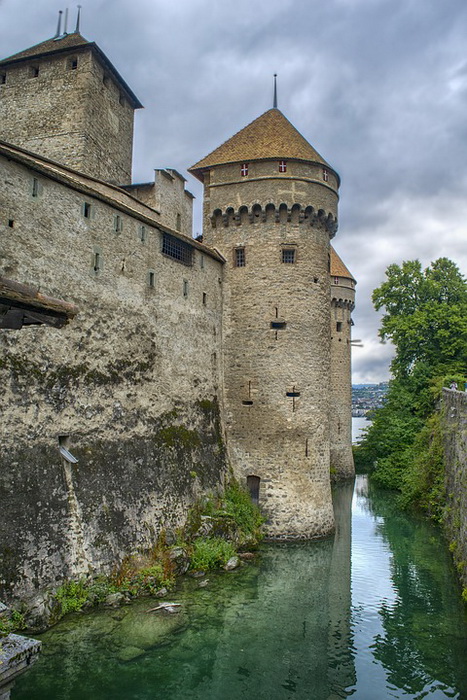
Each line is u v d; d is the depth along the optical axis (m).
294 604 17.23
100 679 12.25
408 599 17.91
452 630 15.59
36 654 6.15
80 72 24.88
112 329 18.78
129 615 15.12
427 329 39.22
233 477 25.28
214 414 25.19
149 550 18.16
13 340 14.77
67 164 24.44
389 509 33.12
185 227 28.52
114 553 16.59
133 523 17.84
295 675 13.04
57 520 14.99
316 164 26.92
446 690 12.53
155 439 20.33
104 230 18.81
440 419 31.67
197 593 17.58
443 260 40.69
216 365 25.95
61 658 12.87
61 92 25.03
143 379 20.20
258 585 18.80
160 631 14.53
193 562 19.23
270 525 24.38
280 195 26.12
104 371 18.17
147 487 19.03
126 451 18.59
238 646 14.34
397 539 25.58
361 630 15.55
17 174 15.30
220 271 26.94
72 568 15.07
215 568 19.88
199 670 13.01
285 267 26.03
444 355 39.12
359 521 29.66
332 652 14.20
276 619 16.06
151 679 12.40
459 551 20.22
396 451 41.91
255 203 26.27
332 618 16.28
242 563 20.91
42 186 16.20
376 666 13.60
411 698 12.21
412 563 21.73
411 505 32.19
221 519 21.80
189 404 23.23
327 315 27.41
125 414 18.94
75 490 15.90
